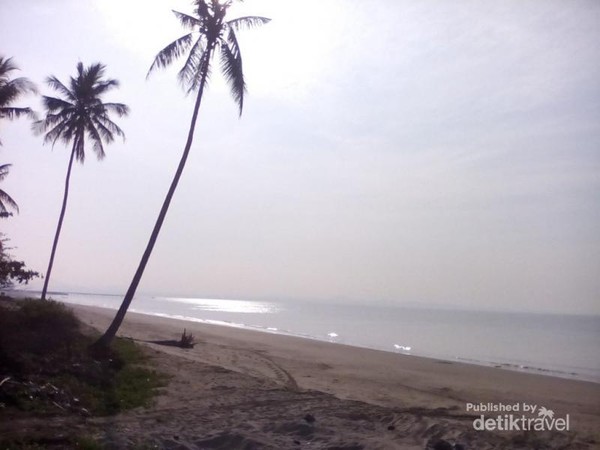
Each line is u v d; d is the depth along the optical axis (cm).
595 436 1219
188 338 2733
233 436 1084
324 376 2003
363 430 1173
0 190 3306
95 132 3262
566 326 7962
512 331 6481
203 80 1992
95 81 3234
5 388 1223
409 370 2328
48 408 1194
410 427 1202
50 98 3166
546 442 1139
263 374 1948
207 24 1956
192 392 1491
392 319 8675
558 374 2622
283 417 1259
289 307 15312
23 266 2661
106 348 1769
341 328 5875
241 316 8119
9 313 1698
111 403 1306
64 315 1838
